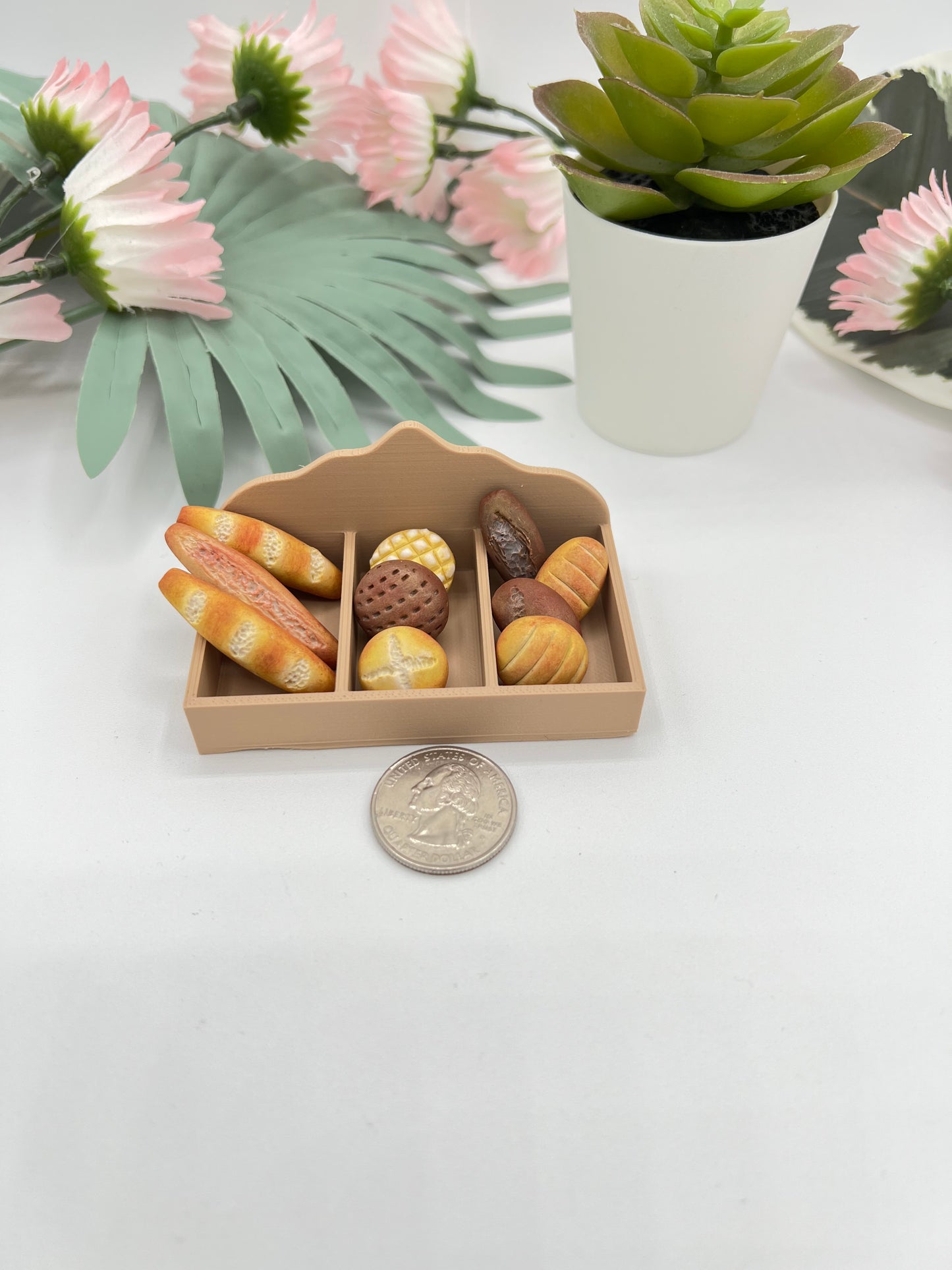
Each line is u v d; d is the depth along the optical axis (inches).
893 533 8.4
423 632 6.9
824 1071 5.6
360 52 12.2
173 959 6.0
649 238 7.3
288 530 7.6
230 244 9.6
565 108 7.6
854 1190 5.3
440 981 5.9
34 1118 5.4
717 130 7.1
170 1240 5.1
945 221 8.4
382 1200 5.2
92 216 8.1
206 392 8.2
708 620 7.7
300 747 6.9
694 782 6.8
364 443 8.2
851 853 6.5
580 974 5.9
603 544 7.5
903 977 6.0
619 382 8.4
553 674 6.6
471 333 9.9
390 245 9.7
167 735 6.9
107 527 8.2
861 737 7.0
